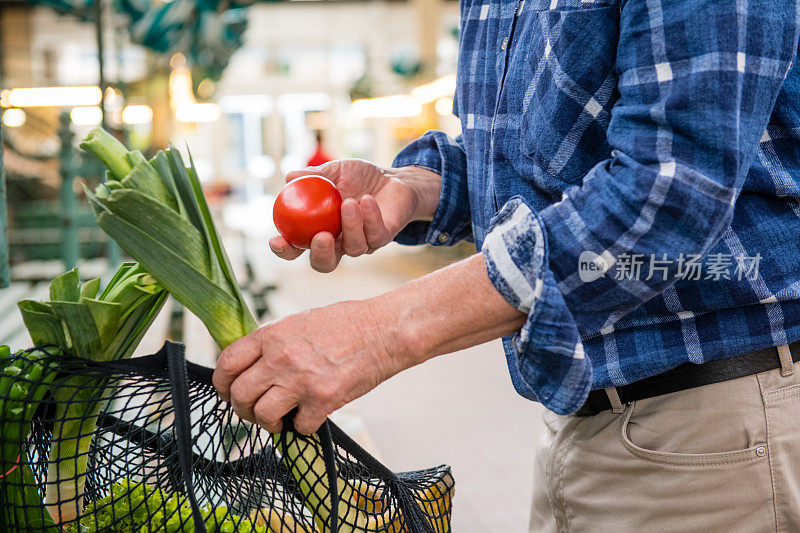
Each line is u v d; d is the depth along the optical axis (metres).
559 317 0.73
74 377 0.80
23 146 8.41
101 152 0.77
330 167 1.09
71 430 0.82
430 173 1.23
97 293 0.81
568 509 1.02
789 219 0.86
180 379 0.74
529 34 0.93
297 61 18.94
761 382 0.88
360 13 17.59
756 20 0.72
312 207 0.88
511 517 2.49
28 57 11.95
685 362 0.89
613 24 0.85
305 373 0.73
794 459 0.88
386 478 0.85
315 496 0.82
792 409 0.88
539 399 0.78
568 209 0.75
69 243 5.24
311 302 6.73
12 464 0.77
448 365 4.45
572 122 0.87
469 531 2.39
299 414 0.76
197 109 13.11
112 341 0.80
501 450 3.12
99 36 2.83
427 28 10.95
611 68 0.86
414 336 0.75
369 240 0.96
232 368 0.75
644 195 0.71
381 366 0.75
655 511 0.92
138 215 0.74
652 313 0.87
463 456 3.05
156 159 0.78
